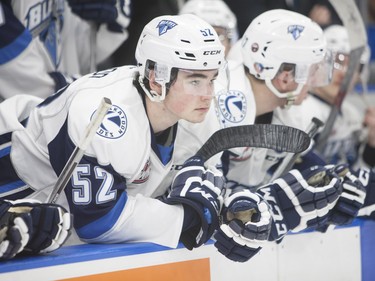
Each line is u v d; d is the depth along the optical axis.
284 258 7.09
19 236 5.85
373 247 7.65
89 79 6.83
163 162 6.90
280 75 7.62
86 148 6.00
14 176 7.16
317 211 6.79
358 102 13.15
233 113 7.45
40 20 9.33
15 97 7.45
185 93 6.43
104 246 6.38
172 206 6.45
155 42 6.45
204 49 6.36
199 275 6.65
